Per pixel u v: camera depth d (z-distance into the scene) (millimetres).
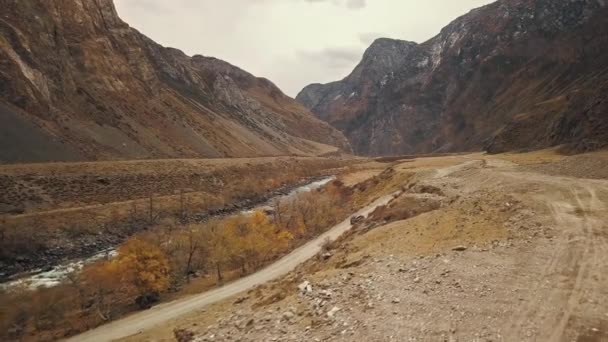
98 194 69062
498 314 12023
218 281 40250
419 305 13391
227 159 120188
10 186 60188
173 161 94375
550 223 20641
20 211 56438
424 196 37500
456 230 22578
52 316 34969
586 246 16875
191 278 42906
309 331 13109
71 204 63469
